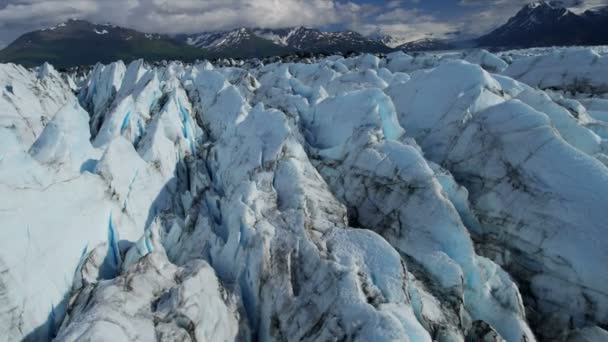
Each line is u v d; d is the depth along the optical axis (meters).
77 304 10.27
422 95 20.64
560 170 14.02
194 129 26.16
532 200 14.09
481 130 16.92
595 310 11.81
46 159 14.60
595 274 11.98
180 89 31.50
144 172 17.55
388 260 11.06
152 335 9.02
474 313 12.19
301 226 12.66
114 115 22.34
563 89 30.89
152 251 12.21
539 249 13.30
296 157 16.98
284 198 14.87
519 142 15.46
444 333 10.55
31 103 30.75
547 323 12.33
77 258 12.29
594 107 25.23
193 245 14.23
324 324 9.88
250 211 13.40
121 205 15.27
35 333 10.17
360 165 16.48
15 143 13.11
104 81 41.91
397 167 15.17
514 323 11.53
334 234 12.36
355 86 30.84
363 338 9.07
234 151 19.41
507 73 35.56
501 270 12.46
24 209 11.27
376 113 18.41
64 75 53.19
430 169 14.55
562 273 12.62
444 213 13.39
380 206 15.11
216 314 10.43
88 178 14.22
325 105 22.09
